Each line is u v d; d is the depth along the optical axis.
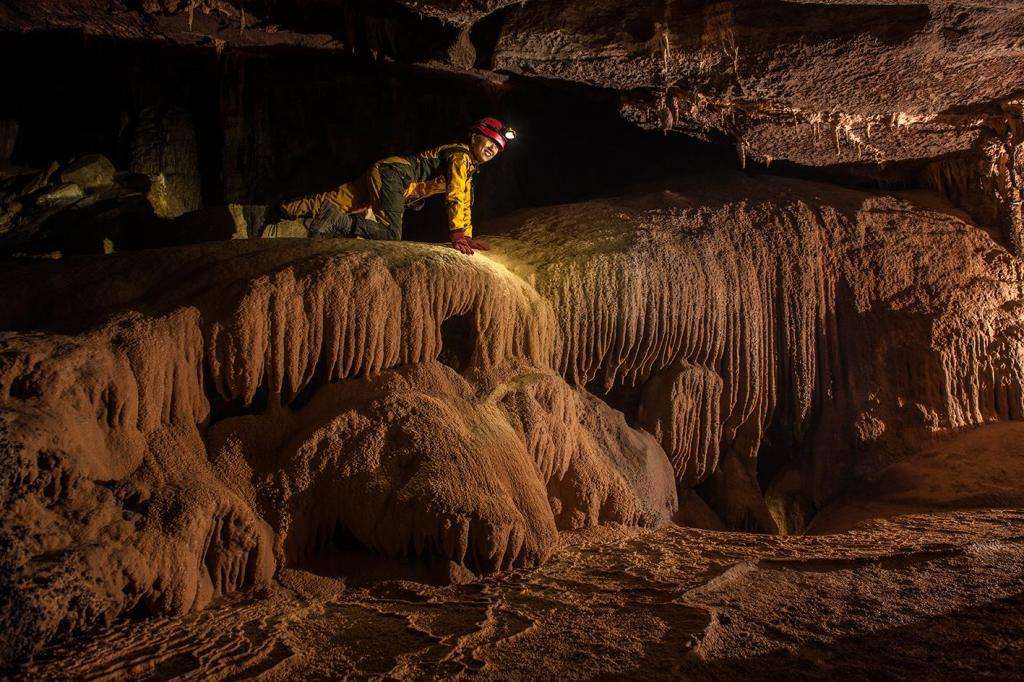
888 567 3.30
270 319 3.64
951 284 6.30
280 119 6.88
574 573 3.41
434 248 4.43
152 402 3.27
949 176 6.93
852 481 6.05
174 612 2.81
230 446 3.47
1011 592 2.84
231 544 3.10
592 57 5.32
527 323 4.66
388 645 2.51
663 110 5.89
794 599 2.88
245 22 5.58
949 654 2.27
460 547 3.28
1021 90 5.71
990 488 5.27
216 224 4.96
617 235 5.51
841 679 2.14
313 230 4.77
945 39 4.98
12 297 3.63
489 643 2.51
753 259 5.95
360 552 3.47
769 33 5.04
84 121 6.68
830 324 6.21
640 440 5.21
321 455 3.51
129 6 5.33
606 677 2.20
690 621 2.66
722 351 5.75
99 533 2.74
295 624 2.74
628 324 5.22
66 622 2.52
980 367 6.22
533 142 7.80
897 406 6.10
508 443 4.01
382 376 3.92
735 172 6.94
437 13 4.72
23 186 5.35
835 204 6.46
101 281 3.73
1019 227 6.48
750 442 5.97
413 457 3.57
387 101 7.16
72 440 2.87
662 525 4.84
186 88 6.68
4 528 2.54
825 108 5.89
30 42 5.98
